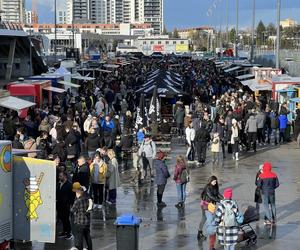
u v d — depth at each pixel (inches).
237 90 1969.7
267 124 1218.6
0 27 2458.2
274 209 614.5
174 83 1489.9
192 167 968.9
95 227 604.1
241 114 1205.1
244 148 1157.7
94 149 875.4
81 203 508.4
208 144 1172.5
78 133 862.5
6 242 495.5
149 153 850.1
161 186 700.0
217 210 491.5
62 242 554.9
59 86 1747.0
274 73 1712.6
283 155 1085.8
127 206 701.3
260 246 539.5
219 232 491.8
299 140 1208.2
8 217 497.7
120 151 997.2
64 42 6609.3
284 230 596.4
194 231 589.9
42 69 2300.7
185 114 1307.8
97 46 6353.3
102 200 671.8
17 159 503.5
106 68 2955.2
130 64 3772.1
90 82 2178.9
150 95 1396.4
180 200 696.4
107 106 1481.3
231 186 812.0
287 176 886.4
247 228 562.3
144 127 1019.3
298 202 722.8
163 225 613.6
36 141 848.9
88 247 513.3
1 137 965.2
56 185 557.6
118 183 711.7
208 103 1733.5
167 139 1172.5
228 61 3348.9
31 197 505.4
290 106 1397.6
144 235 573.9
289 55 2701.8
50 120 1080.2
